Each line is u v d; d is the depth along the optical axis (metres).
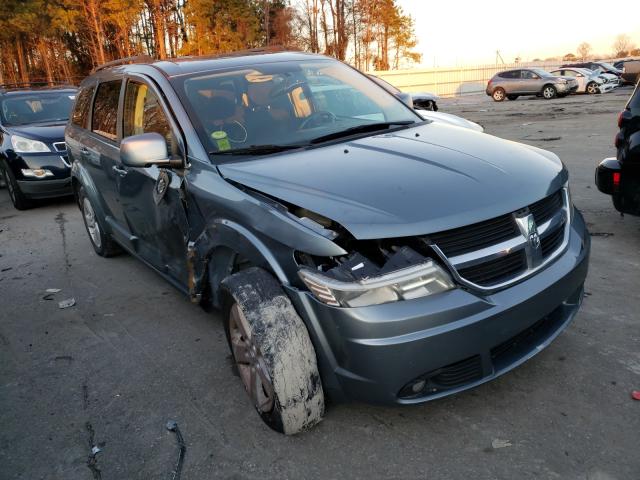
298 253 2.53
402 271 2.30
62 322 4.38
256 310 2.53
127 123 4.29
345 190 2.59
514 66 44.59
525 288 2.50
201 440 2.78
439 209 2.42
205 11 43.31
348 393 2.48
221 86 3.69
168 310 4.41
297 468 2.52
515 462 2.42
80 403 3.22
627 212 4.66
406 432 2.68
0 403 3.30
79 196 5.97
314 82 3.97
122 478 2.57
